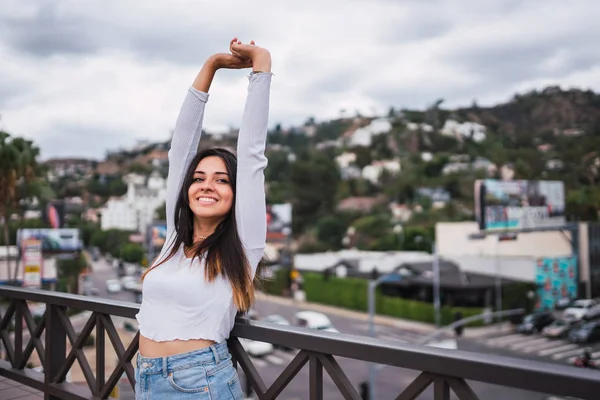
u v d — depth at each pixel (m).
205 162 1.74
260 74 1.67
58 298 2.60
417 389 1.35
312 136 142.12
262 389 1.73
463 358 1.24
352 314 38.53
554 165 89.12
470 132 120.38
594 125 117.06
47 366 2.71
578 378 1.05
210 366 1.53
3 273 23.41
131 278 53.81
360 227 75.12
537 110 135.38
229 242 1.62
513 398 18.11
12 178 17.73
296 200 79.56
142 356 1.60
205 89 1.86
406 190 88.44
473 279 34.75
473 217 76.31
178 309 1.54
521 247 36.53
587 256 35.03
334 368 1.54
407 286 38.22
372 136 126.00
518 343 28.34
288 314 38.19
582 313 30.97
